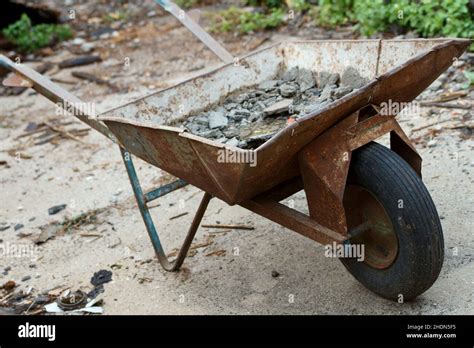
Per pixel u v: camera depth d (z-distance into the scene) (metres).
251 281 4.21
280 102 4.50
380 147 3.50
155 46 8.96
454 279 3.88
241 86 4.79
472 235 4.23
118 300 4.26
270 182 3.64
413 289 3.51
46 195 5.82
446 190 4.72
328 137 3.47
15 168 6.34
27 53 9.24
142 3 10.74
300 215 3.63
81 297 4.30
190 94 4.56
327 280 4.08
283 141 3.25
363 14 7.62
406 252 3.41
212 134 4.23
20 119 7.39
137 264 4.63
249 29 8.72
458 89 6.09
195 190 5.51
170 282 4.36
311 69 4.77
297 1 8.80
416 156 3.68
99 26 9.99
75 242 5.05
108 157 6.35
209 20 9.36
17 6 10.17
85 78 8.23
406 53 4.16
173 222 5.07
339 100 3.36
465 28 6.71
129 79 8.08
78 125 7.09
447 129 5.50
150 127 3.57
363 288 3.94
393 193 3.38
